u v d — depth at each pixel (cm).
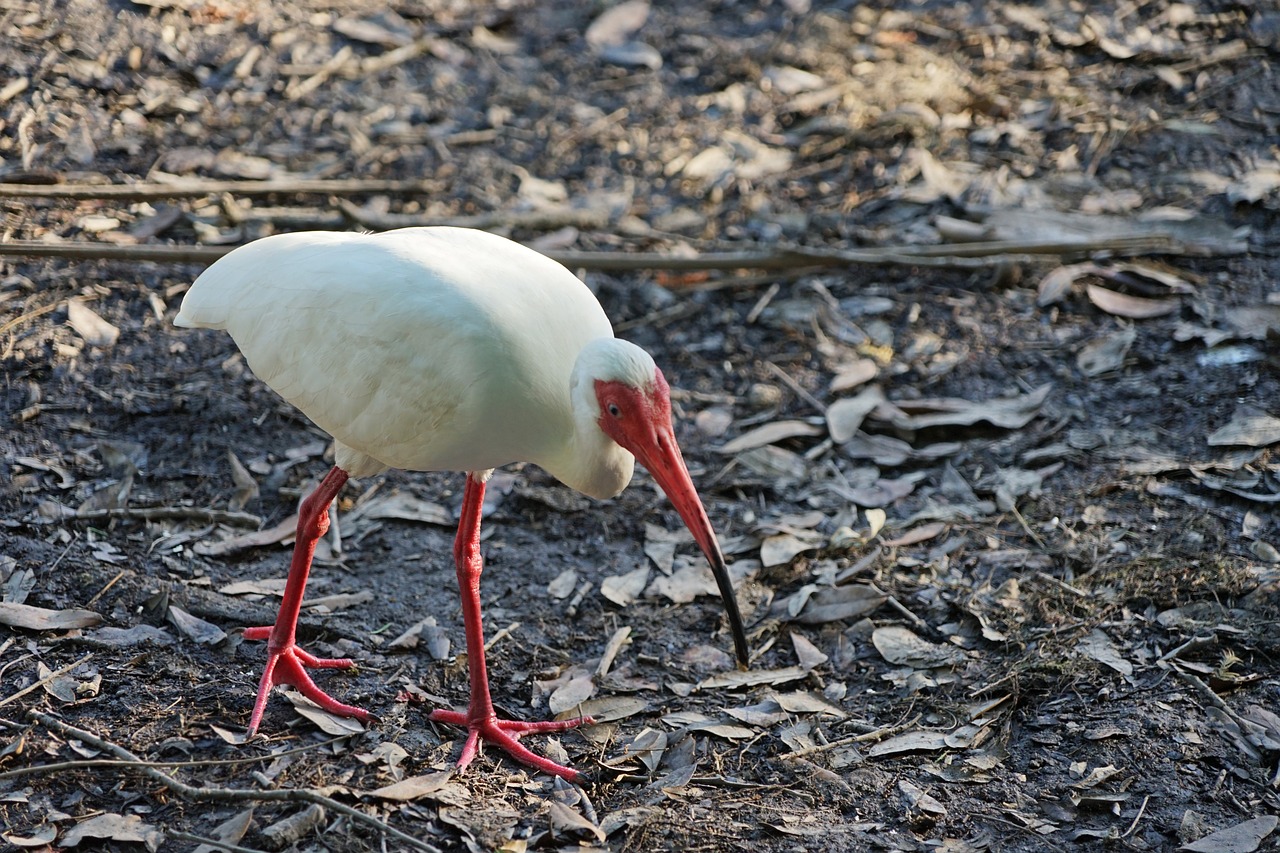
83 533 849
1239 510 902
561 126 1359
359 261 701
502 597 857
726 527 927
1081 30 1486
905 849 655
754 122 1379
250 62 1365
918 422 1006
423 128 1329
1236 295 1117
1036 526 909
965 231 1194
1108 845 656
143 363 1001
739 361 1084
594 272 1155
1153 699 746
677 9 1572
